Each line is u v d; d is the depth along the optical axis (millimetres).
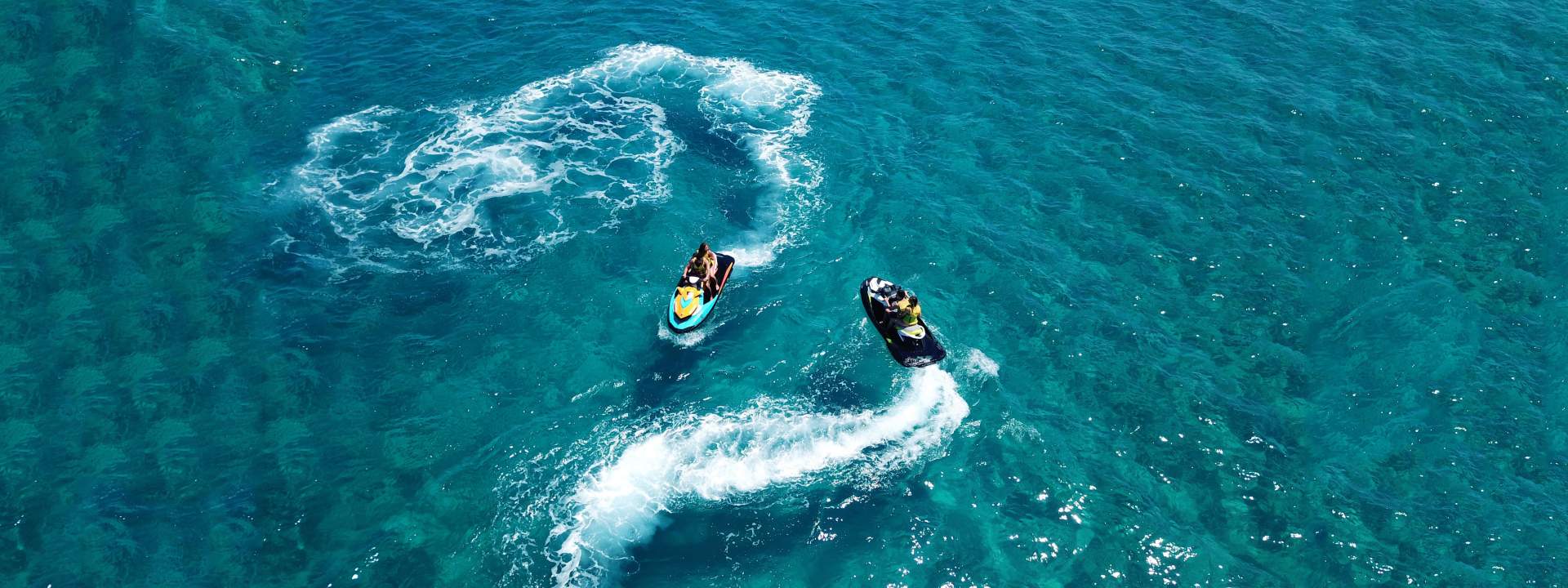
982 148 44125
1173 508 30656
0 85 44219
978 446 32500
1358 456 31875
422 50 49844
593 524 30172
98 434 31719
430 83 47750
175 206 40125
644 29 51812
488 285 37750
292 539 29406
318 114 45656
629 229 40188
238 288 37000
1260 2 52781
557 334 35938
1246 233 39625
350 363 34625
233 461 31297
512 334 35875
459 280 37938
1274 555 29438
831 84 48125
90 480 30422
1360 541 29625
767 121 45875
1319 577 28859
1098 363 34906
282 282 37438
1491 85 46250
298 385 33719
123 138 42844
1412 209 40312
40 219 38844
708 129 45438
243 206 40531
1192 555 29422
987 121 45562
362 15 51906
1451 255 38438
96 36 47438
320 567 28766
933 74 48531
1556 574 28578
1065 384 34344
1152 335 35906
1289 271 38094
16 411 32125
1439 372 34188
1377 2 52125
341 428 32500
